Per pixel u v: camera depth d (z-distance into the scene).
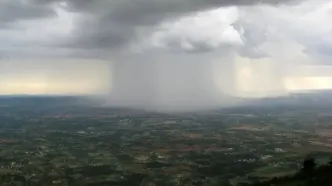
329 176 100.06
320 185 96.38
